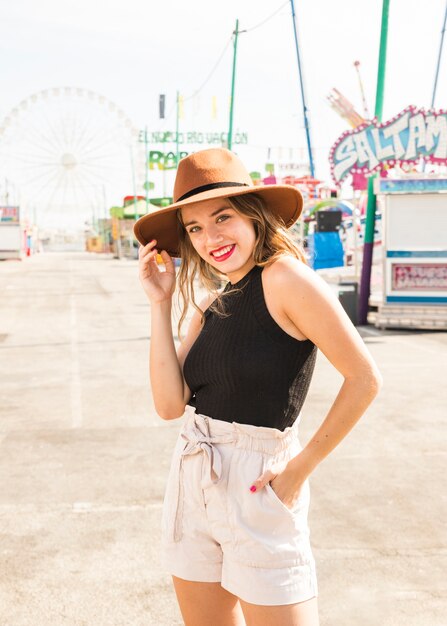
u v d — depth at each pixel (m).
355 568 3.13
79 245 136.75
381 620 2.70
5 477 4.44
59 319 13.69
